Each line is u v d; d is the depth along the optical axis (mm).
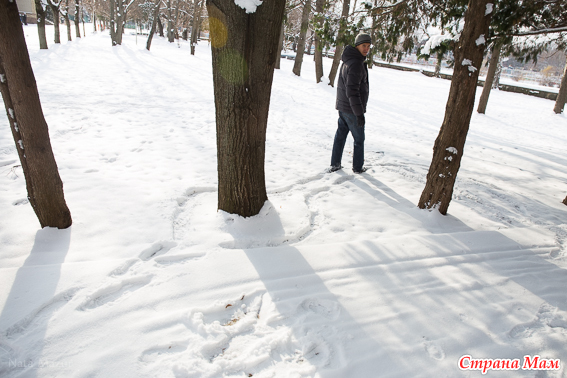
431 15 4961
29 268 2301
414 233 3250
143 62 15648
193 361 1781
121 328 1939
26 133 2412
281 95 10984
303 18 15312
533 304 2412
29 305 2016
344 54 4043
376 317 2184
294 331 2031
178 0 35594
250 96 2674
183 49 28125
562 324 2256
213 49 2535
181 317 2039
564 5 3965
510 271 2766
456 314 2264
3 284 2152
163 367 1742
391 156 5734
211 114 7375
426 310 2277
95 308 2066
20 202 3209
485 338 2092
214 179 4031
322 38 6430
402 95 14828
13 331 1880
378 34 5566
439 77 25891
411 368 1852
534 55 5328
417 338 2051
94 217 3035
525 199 4383
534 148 7945
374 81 18359
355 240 3027
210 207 3373
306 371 1786
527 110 14648
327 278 2494
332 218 3428
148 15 43875
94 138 5172
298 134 6680
